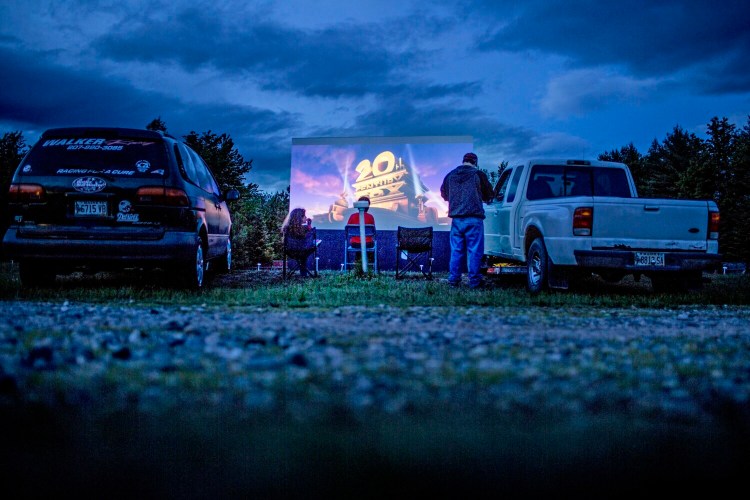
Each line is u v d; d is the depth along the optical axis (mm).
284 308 5219
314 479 1696
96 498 1577
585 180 8391
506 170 9422
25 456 1739
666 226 6727
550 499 1714
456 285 8383
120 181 6277
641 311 5398
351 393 2277
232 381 2416
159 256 6285
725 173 39000
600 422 2062
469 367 2707
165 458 1774
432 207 14266
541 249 7199
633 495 1705
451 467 1818
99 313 4543
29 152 6375
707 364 2895
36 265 6543
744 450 1904
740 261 29859
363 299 6145
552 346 3322
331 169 14422
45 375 2477
